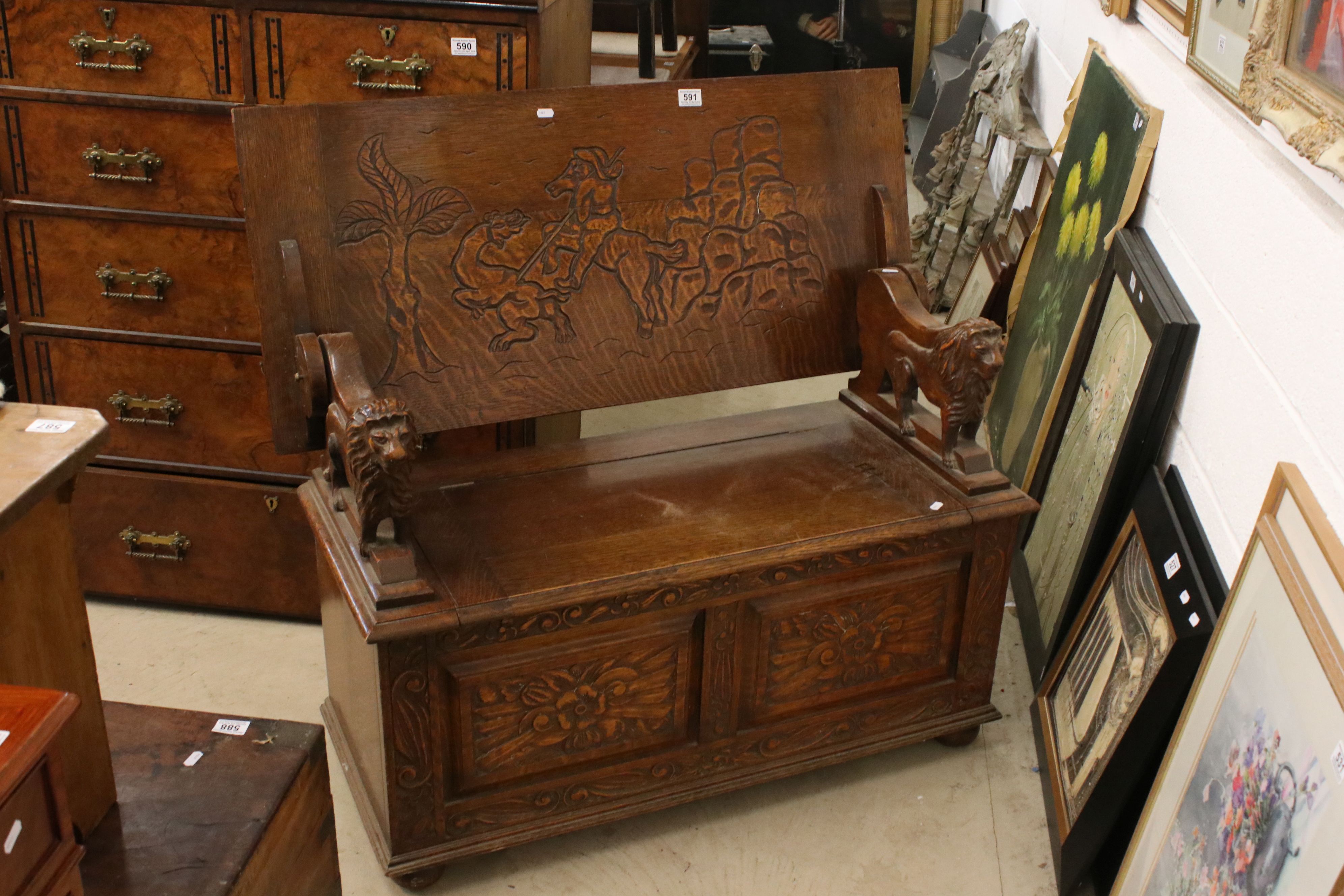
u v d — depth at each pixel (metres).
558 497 2.40
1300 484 1.71
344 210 2.26
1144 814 2.04
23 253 2.77
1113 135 3.07
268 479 2.94
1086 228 3.18
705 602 2.23
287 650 3.00
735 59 7.20
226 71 2.54
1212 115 2.42
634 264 2.49
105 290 2.78
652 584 2.14
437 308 2.35
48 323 2.83
